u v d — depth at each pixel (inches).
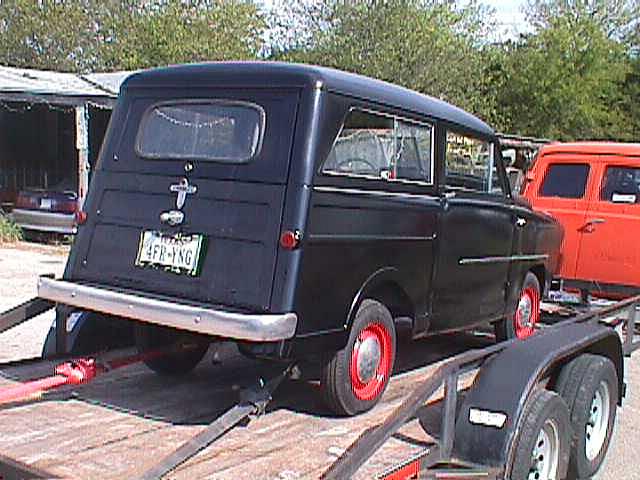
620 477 212.7
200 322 160.4
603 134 1631.4
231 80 177.6
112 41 1534.2
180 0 1501.0
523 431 163.6
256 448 156.0
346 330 173.9
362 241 177.8
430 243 202.4
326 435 165.2
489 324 255.8
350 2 1317.7
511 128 1600.6
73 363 182.2
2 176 832.9
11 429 160.6
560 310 306.2
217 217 170.9
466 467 160.4
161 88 188.1
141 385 198.2
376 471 141.3
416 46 1286.9
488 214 230.4
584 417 189.8
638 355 354.3
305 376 177.0
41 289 185.5
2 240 668.1
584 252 326.0
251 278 164.2
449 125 212.2
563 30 1596.9
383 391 188.1
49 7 1521.9
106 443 154.6
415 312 200.4
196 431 163.9
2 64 1530.5
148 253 178.7
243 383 200.5
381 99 185.5
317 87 168.6
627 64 1697.8
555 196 334.3
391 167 189.8
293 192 164.1
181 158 179.5
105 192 189.6
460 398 171.8
